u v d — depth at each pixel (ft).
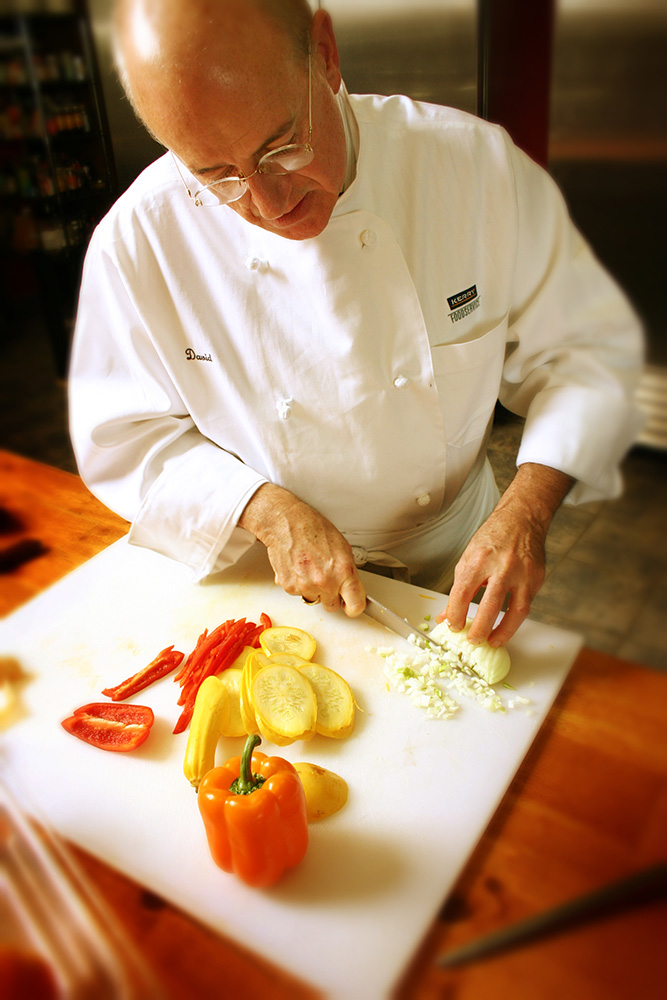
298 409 3.66
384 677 3.16
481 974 1.69
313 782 2.61
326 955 2.19
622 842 1.85
